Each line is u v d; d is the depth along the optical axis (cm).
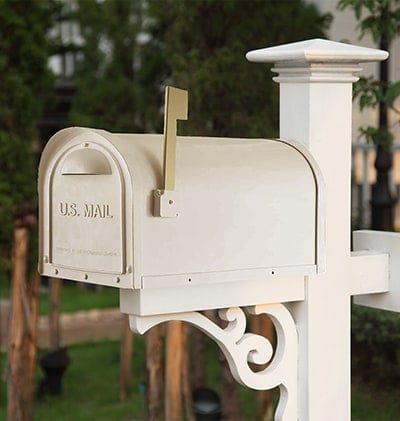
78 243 237
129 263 227
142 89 777
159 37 768
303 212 253
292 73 270
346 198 272
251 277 246
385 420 622
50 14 705
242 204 243
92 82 807
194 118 659
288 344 266
